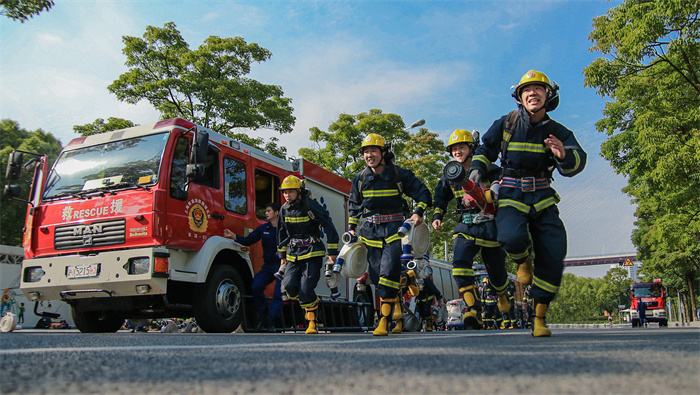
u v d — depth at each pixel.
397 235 5.59
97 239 6.86
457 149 6.50
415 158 33.69
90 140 7.69
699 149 15.20
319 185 10.53
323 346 2.88
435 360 1.85
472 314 6.49
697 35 14.16
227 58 21.14
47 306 18.02
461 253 6.28
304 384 1.35
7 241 27.39
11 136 30.67
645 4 14.70
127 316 8.17
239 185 8.24
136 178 6.99
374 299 11.57
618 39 15.82
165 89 19.50
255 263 8.30
